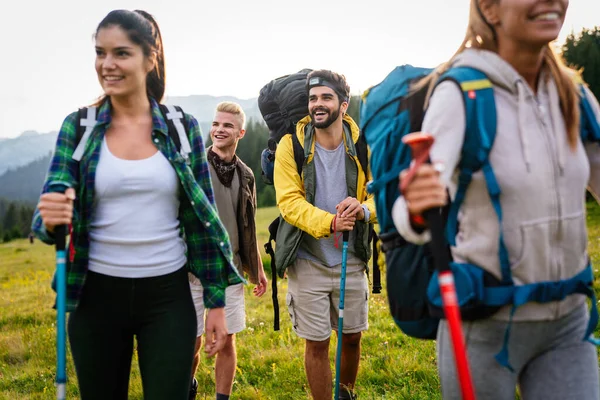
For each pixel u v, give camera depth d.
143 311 3.00
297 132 4.78
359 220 4.58
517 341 2.31
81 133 3.00
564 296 2.27
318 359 4.70
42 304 12.70
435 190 2.01
